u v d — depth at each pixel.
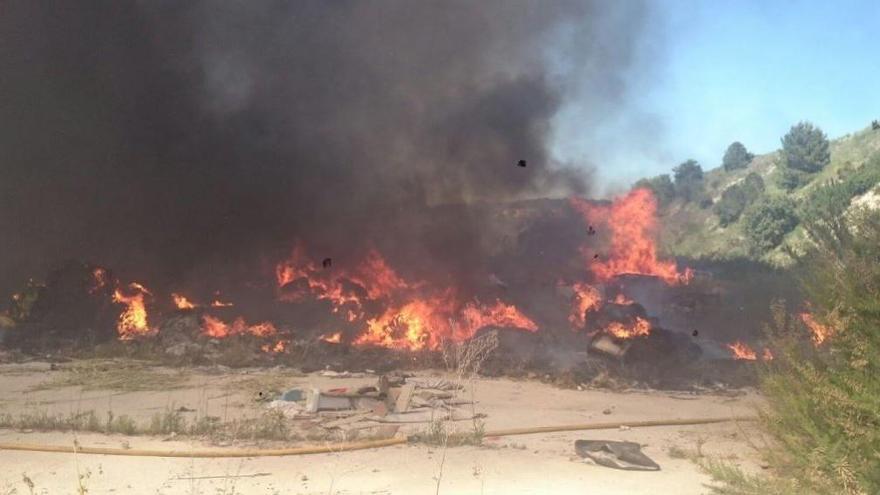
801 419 5.10
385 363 14.52
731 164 70.00
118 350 15.81
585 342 17.97
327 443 7.76
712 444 8.04
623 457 6.94
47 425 8.59
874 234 5.17
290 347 16.08
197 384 12.25
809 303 5.45
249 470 6.68
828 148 60.44
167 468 6.70
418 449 7.64
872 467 4.65
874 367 4.79
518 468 6.81
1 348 16.20
